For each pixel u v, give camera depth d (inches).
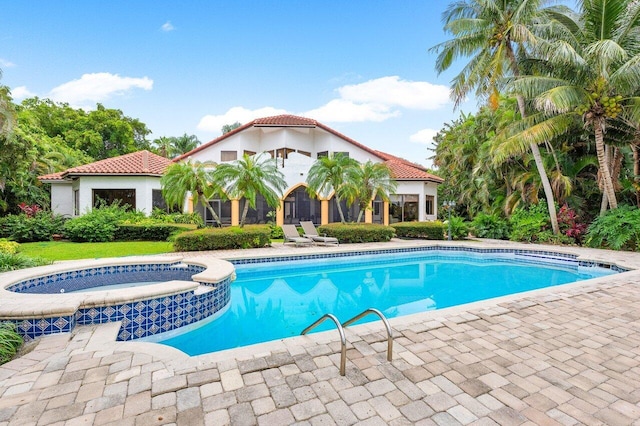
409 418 114.7
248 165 623.5
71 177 763.4
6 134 577.3
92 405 120.2
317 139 1077.1
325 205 894.4
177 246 530.0
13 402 121.7
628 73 466.9
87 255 496.4
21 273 319.9
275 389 131.6
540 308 237.5
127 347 169.6
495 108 665.0
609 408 121.3
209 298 277.4
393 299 360.2
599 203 718.5
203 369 146.4
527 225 692.1
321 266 533.0
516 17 573.3
